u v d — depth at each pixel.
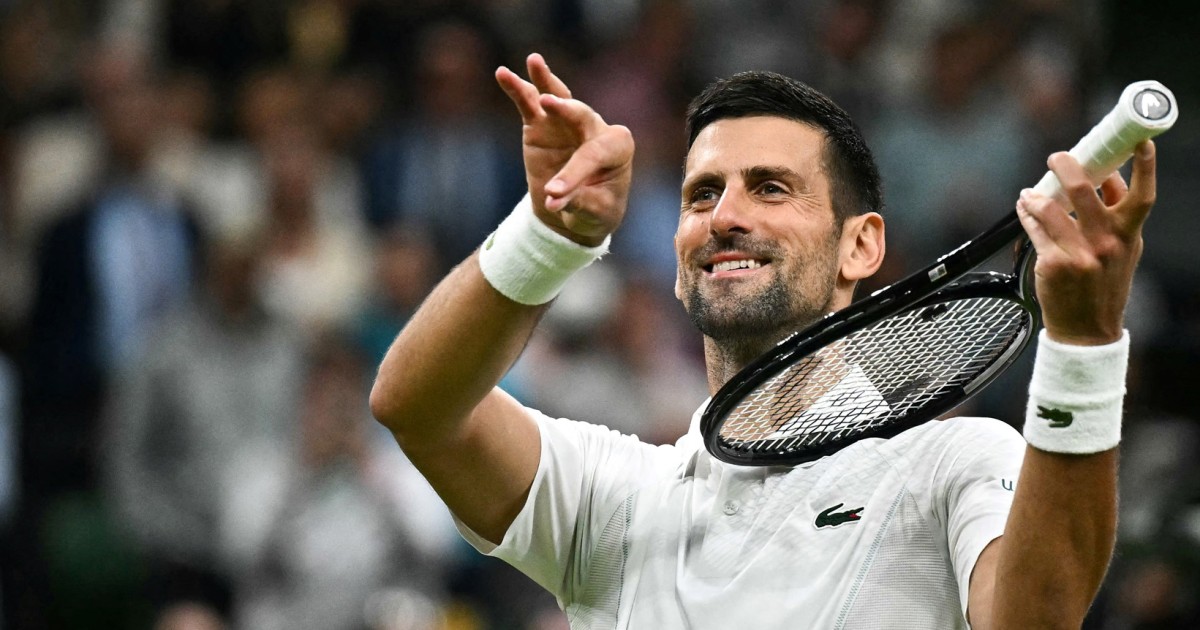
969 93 40.78
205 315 30.94
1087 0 39.47
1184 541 18.16
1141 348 20.36
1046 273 9.77
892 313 11.24
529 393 31.25
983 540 10.86
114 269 33.31
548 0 42.72
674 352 35.97
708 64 43.78
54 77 39.75
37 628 28.55
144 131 34.91
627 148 10.79
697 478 12.60
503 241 11.38
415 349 11.69
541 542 12.82
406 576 28.45
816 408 12.24
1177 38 20.80
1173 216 24.73
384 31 40.88
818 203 12.62
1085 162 9.79
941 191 39.53
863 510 11.73
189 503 30.06
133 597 28.44
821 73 43.72
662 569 12.21
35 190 38.09
